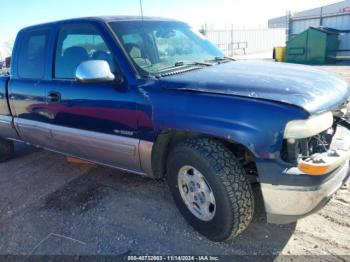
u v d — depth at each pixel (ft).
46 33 13.12
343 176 8.48
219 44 93.40
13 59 14.58
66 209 11.86
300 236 9.46
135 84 10.02
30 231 10.75
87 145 11.79
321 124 8.04
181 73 10.17
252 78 9.12
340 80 10.18
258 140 7.86
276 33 113.80
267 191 8.11
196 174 9.22
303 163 7.66
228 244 9.35
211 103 8.48
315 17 72.90
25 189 13.79
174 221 10.61
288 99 7.93
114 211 11.44
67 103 11.87
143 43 11.22
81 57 11.71
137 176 13.97
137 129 10.07
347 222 9.92
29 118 13.88
